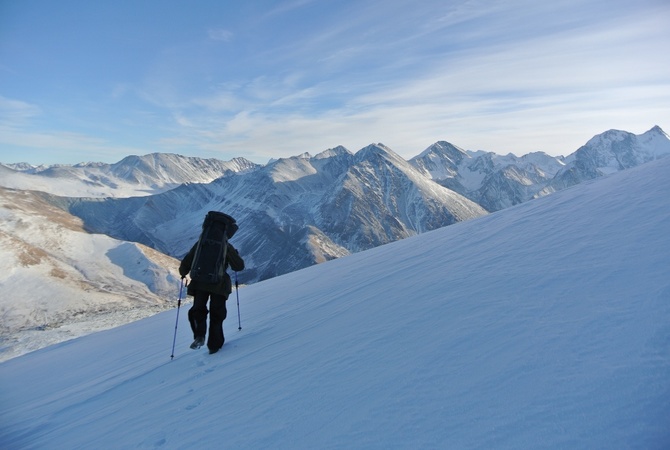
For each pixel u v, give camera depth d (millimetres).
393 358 3496
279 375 4086
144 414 4398
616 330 2779
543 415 2160
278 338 5930
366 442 2375
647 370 2262
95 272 158375
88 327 72125
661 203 5855
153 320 16750
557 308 3459
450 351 3254
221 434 3121
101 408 5434
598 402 2131
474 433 2174
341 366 3725
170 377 5723
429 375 2961
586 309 3246
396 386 2943
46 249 168000
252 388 3980
